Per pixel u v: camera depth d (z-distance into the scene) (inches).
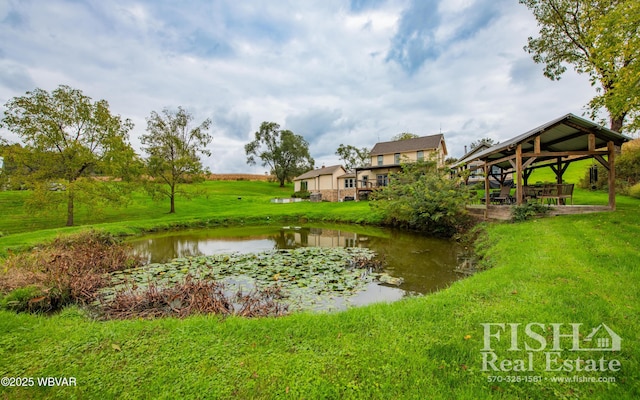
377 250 456.8
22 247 428.5
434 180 609.0
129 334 147.3
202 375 111.6
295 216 946.1
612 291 175.9
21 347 137.1
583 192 781.3
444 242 510.0
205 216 906.1
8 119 657.6
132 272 342.6
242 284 290.5
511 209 459.8
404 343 129.6
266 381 107.1
